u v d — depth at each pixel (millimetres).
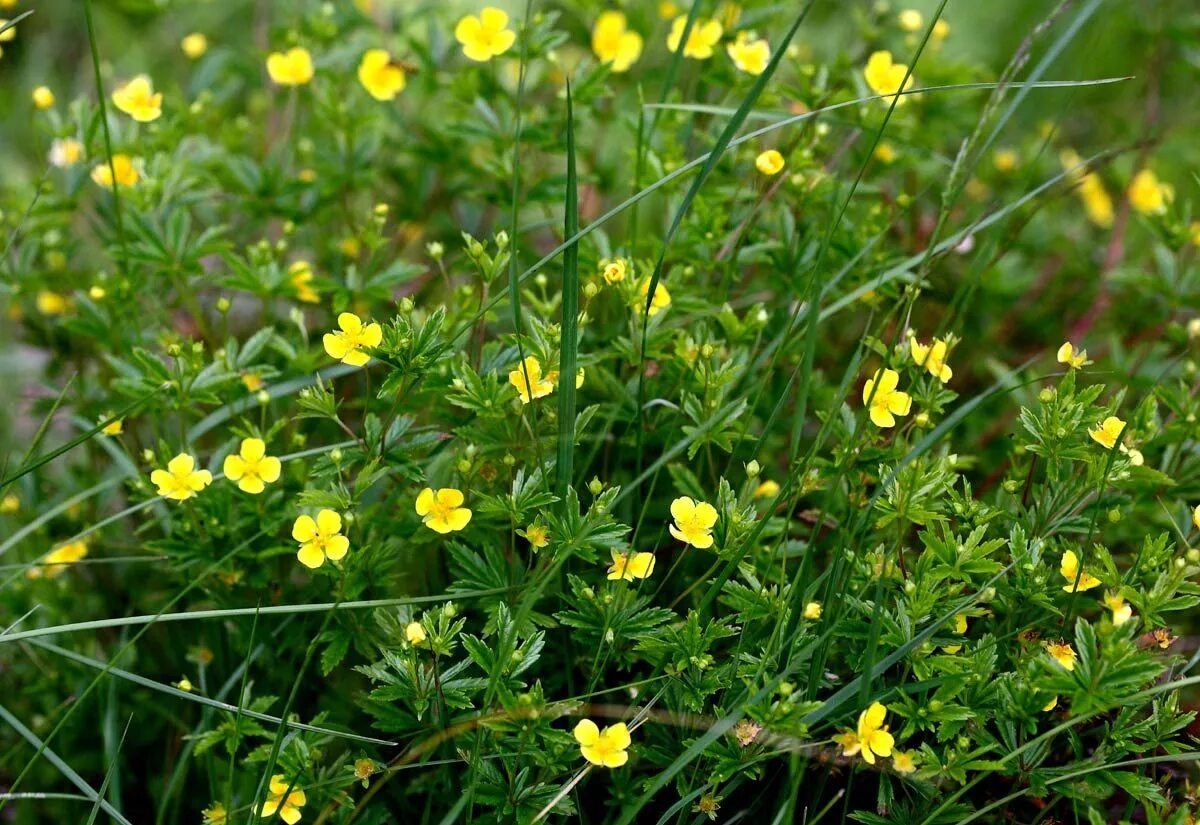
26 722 779
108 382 808
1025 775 700
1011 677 701
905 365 731
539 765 706
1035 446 716
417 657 706
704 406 729
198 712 771
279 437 783
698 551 757
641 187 774
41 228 798
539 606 734
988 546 704
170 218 773
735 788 721
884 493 725
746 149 807
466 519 708
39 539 784
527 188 815
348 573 716
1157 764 729
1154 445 757
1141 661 678
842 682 721
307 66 806
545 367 710
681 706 707
